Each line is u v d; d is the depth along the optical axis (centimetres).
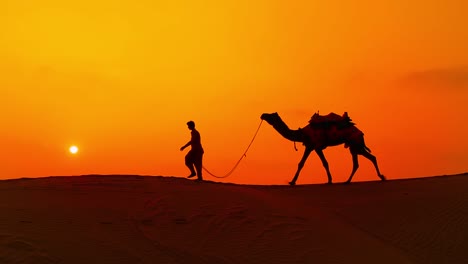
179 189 2039
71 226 1594
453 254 1706
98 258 1420
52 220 1627
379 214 1964
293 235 1686
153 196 1925
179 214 1764
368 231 1834
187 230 1647
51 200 1828
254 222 1748
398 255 1658
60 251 1428
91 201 1836
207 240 1594
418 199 2119
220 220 1738
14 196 1869
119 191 1973
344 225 1855
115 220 1675
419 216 1953
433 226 1878
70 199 1848
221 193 2017
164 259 1454
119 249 1477
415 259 1662
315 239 1680
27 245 1425
